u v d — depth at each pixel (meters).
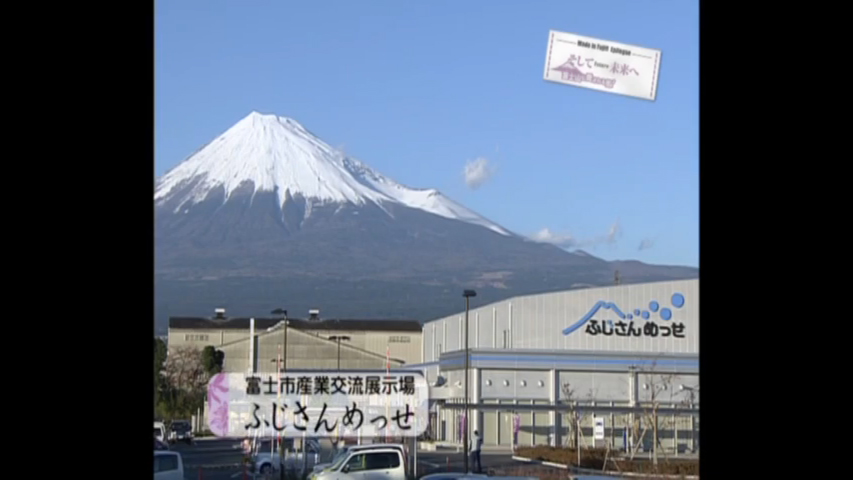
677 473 24.30
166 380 40.22
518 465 27.17
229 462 28.34
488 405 31.89
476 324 38.38
